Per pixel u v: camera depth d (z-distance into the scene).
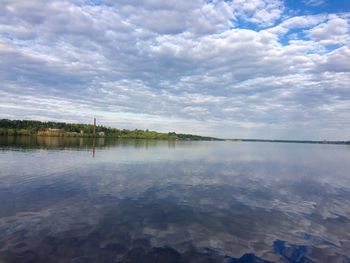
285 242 10.80
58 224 11.80
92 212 13.63
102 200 15.98
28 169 27.00
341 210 15.65
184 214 13.84
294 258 9.50
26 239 10.17
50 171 26.14
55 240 10.14
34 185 19.64
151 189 19.50
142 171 28.30
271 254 9.74
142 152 57.03
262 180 25.44
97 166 30.77
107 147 71.38
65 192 17.73
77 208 14.23
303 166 39.00
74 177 23.30
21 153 43.91
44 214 13.12
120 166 31.62
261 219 13.55
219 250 9.87
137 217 13.09
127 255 9.16
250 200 17.36
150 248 9.75
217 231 11.70
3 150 48.56
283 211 15.09
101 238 10.45
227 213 14.35
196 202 16.33
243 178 26.30
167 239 10.61
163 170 29.75
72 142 94.06
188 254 9.45
